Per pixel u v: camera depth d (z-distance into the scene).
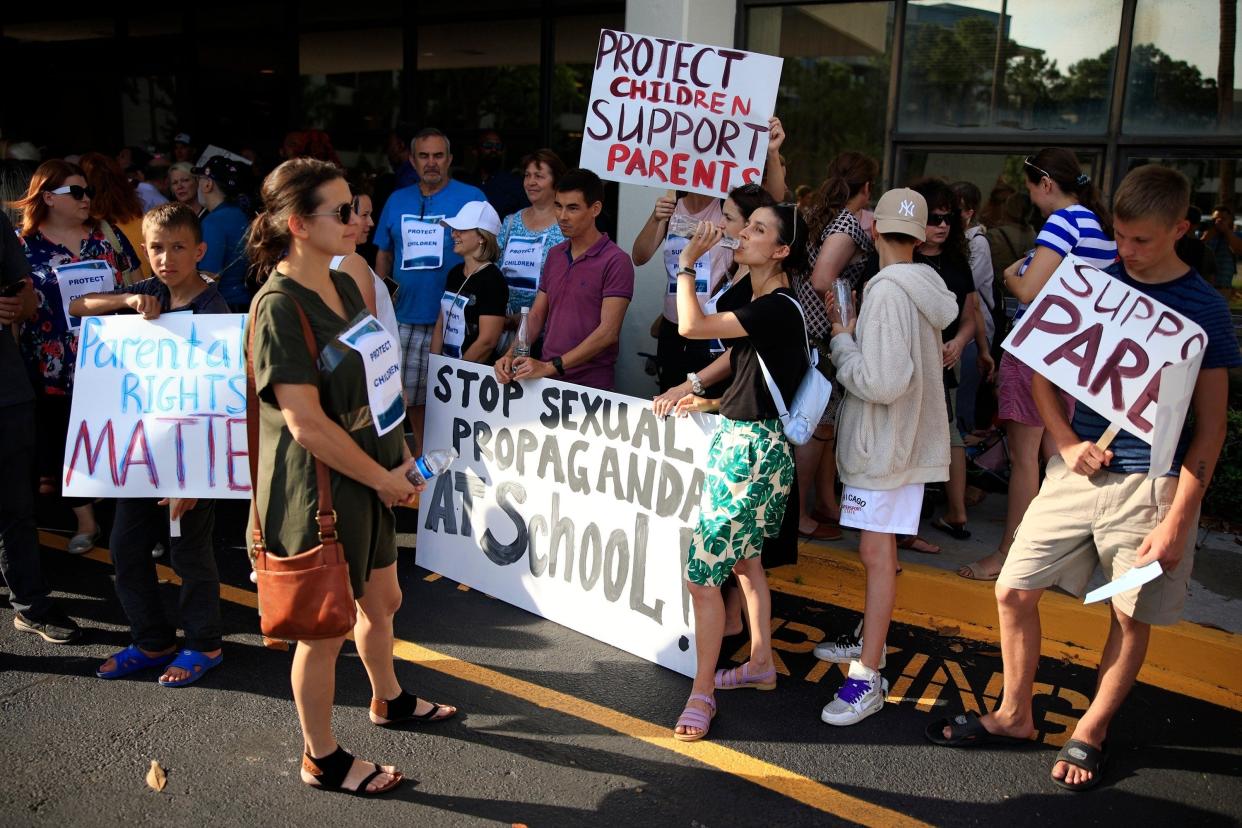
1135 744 3.57
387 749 3.46
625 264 4.66
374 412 2.97
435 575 4.93
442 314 5.24
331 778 3.19
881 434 3.56
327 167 2.87
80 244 4.82
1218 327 3.00
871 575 3.69
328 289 2.99
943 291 3.59
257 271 4.02
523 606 4.52
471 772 3.34
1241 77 5.79
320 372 2.87
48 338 4.82
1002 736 3.55
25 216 4.71
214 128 10.69
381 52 9.38
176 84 10.89
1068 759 3.33
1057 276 3.23
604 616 4.21
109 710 3.66
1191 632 4.05
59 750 3.40
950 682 3.99
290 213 2.83
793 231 3.47
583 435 4.21
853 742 3.56
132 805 3.12
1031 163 4.33
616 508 4.13
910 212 3.53
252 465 2.97
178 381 3.72
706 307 4.78
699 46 4.61
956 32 6.42
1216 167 5.94
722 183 4.67
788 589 4.82
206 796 3.17
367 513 3.00
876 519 3.60
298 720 3.62
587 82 8.44
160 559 5.12
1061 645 4.27
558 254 4.84
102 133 11.54
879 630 3.68
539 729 3.61
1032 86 6.29
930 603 4.59
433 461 3.18
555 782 3.30
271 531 2.91
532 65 8.64
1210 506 5.45
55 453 5.33
